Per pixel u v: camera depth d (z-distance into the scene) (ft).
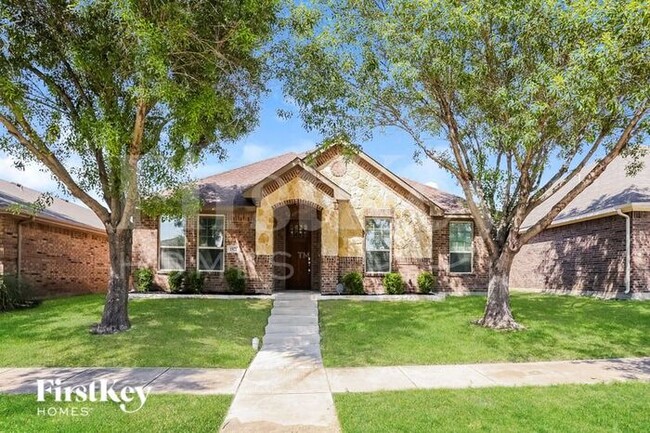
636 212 46.52
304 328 33.71
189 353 26.17
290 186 50.70
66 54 28.07
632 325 33.58
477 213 34.35
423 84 31.81
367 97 32.53
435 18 26.76
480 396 19.01
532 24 26.18
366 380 21.59
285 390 19.90
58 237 55.06
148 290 50.42
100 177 32.37
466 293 56.24
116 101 29.12
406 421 16.05
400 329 33.01
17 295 41.65
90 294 60.64
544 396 19.04
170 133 31.17
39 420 16.01
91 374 22.20
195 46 26.71
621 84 25.49
